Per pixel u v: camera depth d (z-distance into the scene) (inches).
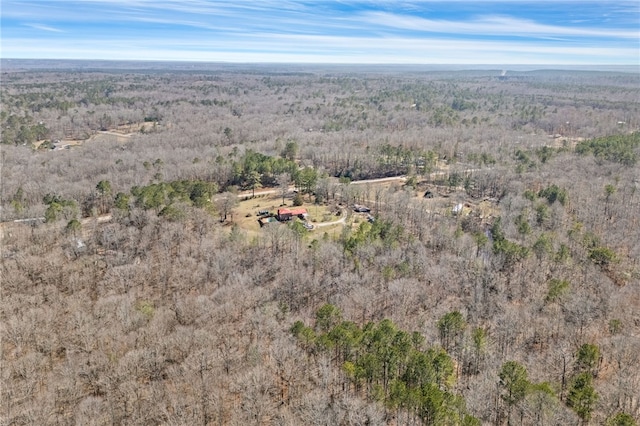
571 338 2925.7
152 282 3695.9
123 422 2176.4
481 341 2738.7
